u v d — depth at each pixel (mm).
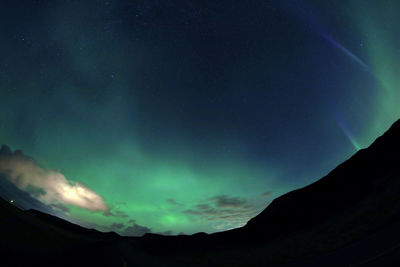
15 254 10148
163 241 33688
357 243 12258
